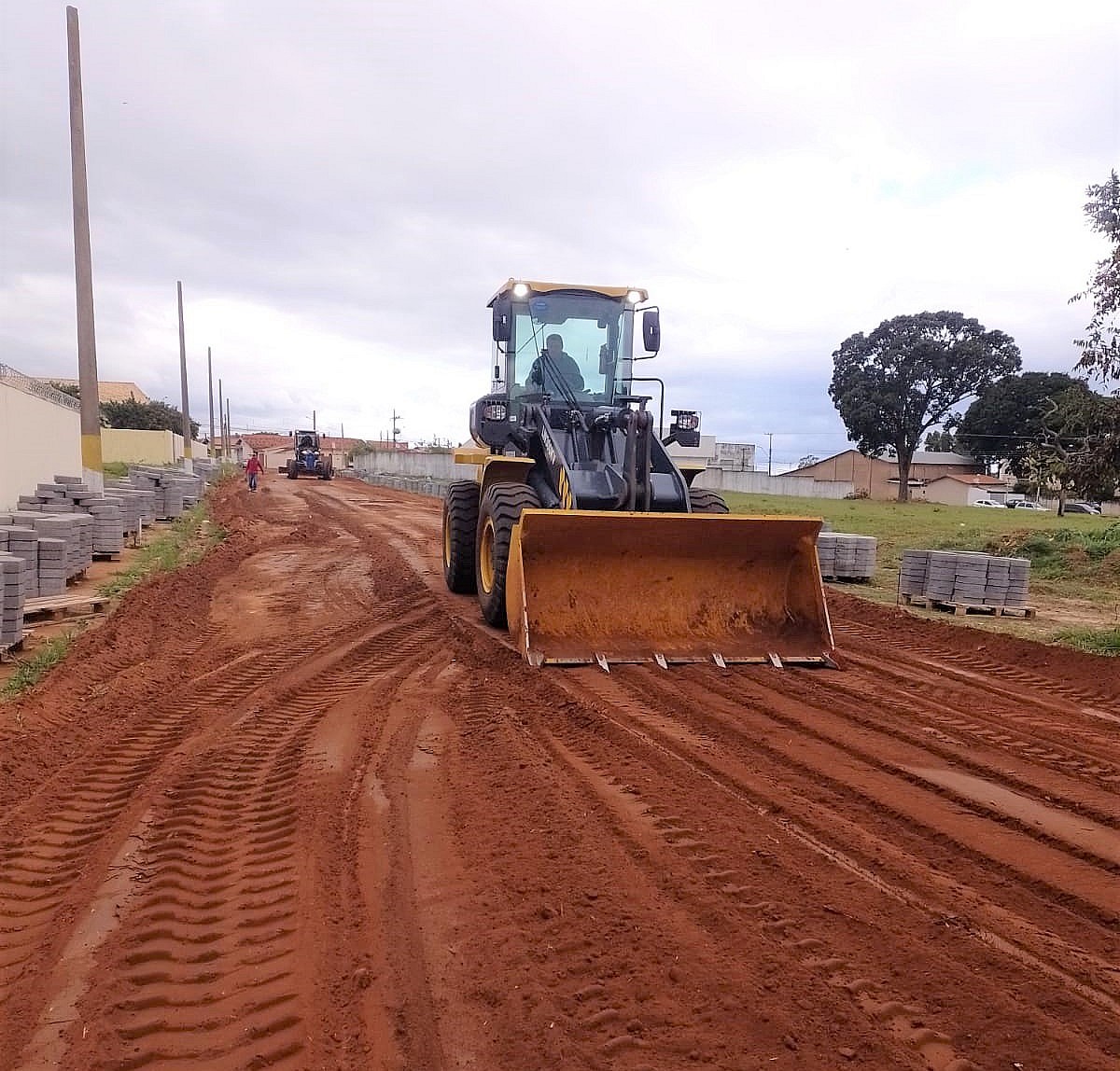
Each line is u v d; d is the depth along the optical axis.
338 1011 2.75
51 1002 2.79
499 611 8.39
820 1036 2.59
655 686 6.54
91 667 7.01
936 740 5.52
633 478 7.70
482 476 9.27
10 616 7.39
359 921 3.26
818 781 4.77
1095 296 8.12
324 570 13.40
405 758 5.07
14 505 15.27
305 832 4.05
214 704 6.16
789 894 3.48
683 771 4.83
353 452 82.62
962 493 58.44
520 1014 2.70
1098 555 14.45
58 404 18.80
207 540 17.09
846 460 69.38
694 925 3.23
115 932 3.18
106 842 3.93
